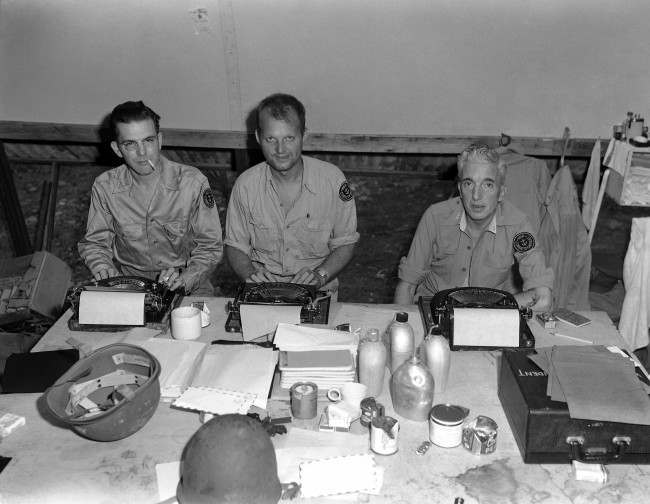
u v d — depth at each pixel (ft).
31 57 12.09
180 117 12.44
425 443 5.41
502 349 6.63
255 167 9.17
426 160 13.75
